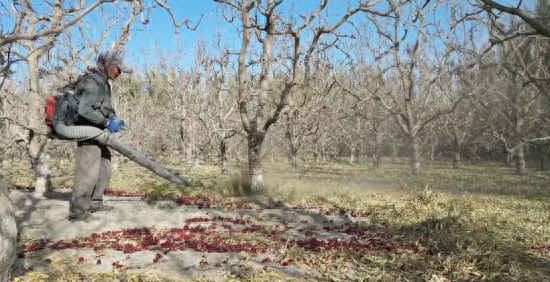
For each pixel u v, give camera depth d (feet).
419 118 95.30
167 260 19.98
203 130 91.81
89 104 27.40
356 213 35.58
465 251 21.75
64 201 35.01
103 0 16.63
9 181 50.80
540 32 23.44
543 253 23.03
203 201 40.73
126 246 21.95
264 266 19.30
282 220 32.12
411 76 94.27
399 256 21.74
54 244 22.15
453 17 86.48
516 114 88.22
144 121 106.83
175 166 102.01
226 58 74.69
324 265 19.79
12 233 14.67
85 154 28.12
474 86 82.17
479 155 185.16
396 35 89.81
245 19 45.73
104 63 28.68
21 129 39.73
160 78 95.55
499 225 30.83
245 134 48.29
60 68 53.01
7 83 57.41
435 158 194.70
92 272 18.24
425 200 39.73
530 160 154.92
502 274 19.16
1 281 14.51
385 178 77.87
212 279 17.61
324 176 79.20
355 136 128.88
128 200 39.34
